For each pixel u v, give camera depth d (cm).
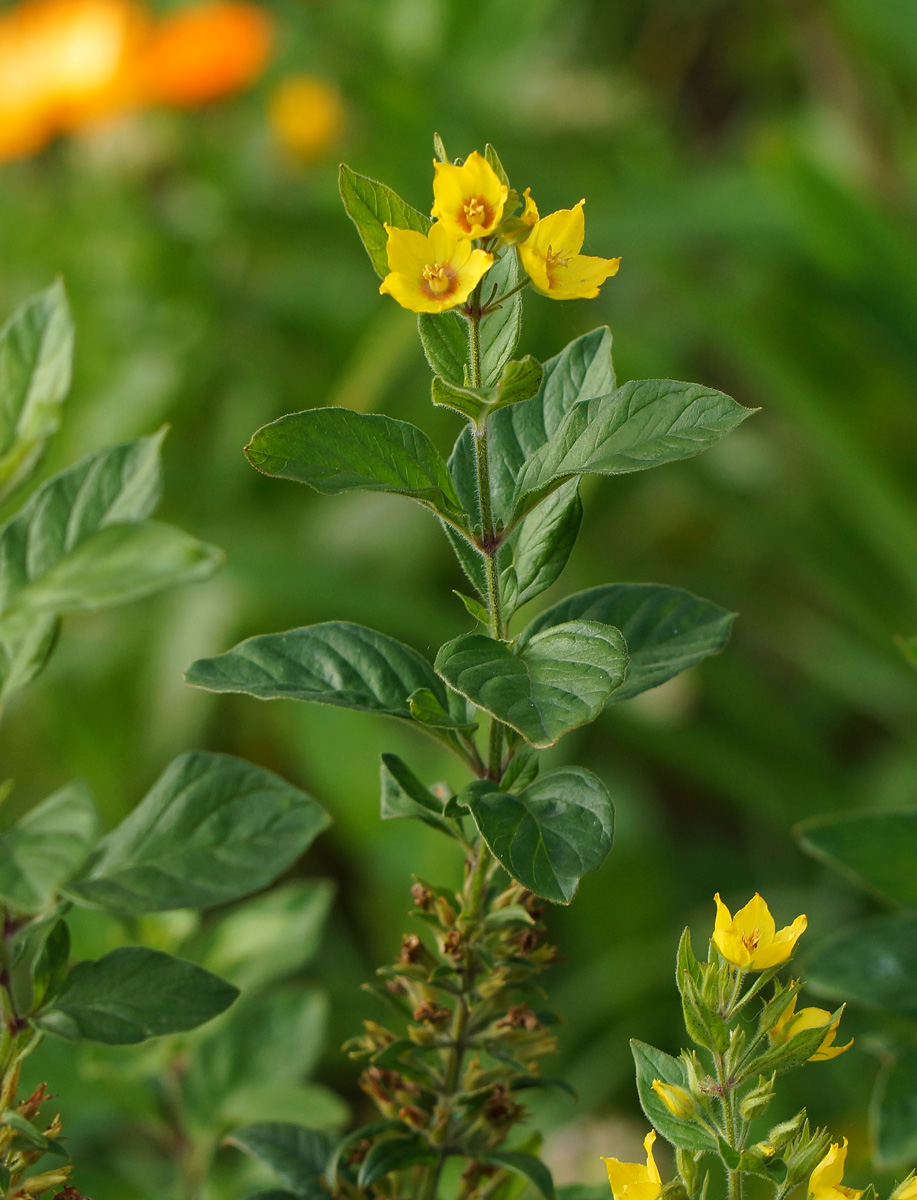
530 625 106
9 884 99
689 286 223
